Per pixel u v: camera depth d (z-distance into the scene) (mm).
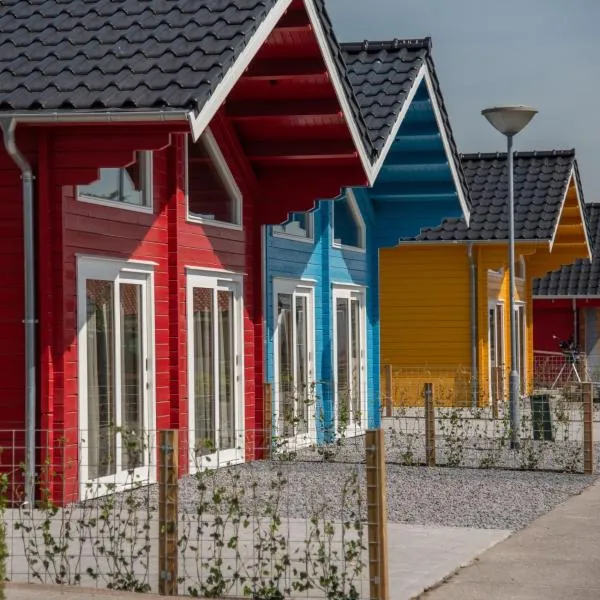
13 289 15945
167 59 15477
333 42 18891
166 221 18625
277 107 19953
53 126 15453
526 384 41375
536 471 20609
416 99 24281
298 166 21750
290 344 23625
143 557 12445
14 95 15109
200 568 11836
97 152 15484
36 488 15695
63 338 15859
